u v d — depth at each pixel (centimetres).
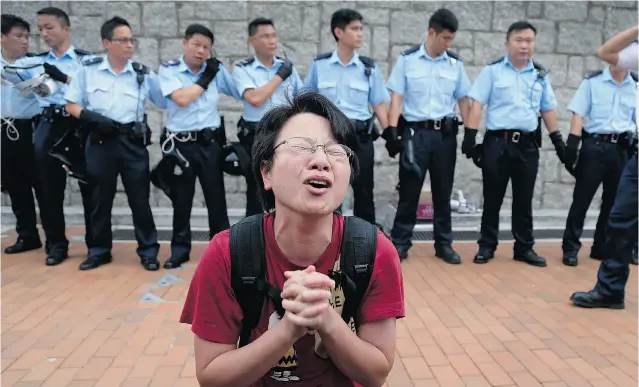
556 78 677
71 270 459
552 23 669
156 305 380
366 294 150
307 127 141
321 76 482
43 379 277
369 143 487
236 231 149
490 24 663
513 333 338
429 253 532
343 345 135
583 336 333
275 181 139
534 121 476
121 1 634
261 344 135
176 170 466
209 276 146
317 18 646
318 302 126
